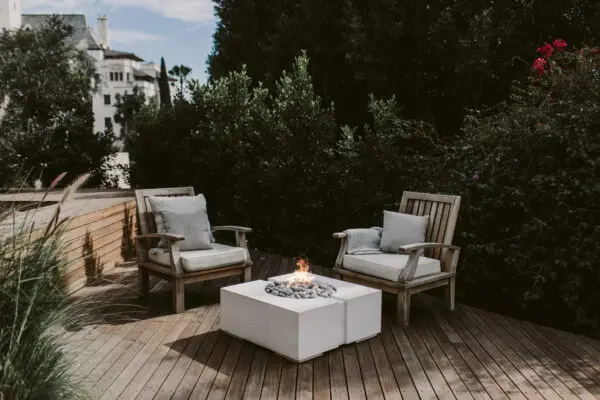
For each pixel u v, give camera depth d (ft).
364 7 25.86
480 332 13.91
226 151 23.79
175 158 26.84
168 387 10.29
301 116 22.43
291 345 11.62
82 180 8.31
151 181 28.07
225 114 24.99
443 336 13.56
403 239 15.94
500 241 16.35
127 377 10.69
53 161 39.55
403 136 21.74
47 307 7.98
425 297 17.52
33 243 8.18
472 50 21.88
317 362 11.73
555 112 16.84
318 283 13.89
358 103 27.53
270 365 11.50
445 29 22.68
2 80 45.50
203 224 16.65
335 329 12.34
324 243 23.17
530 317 16.25
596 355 12.32
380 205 21.16
